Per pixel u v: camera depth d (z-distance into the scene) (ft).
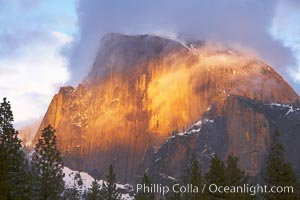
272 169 253.85
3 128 232.94
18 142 233.14
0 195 204.23
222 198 260.21
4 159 216.33
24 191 228.63
